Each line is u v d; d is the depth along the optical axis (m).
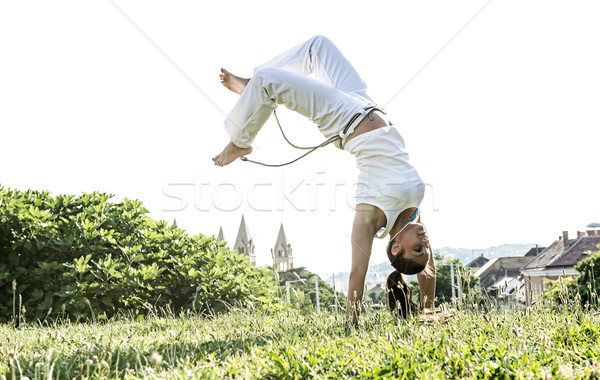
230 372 2.20
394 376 2.14
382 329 3.25
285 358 2.37
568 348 2.68
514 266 59.59
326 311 4.17
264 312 5.10
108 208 8.93
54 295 7.21
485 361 2.31
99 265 7.48
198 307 7.96
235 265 9.35
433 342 2.69
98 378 2.06
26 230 7.85
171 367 2.15
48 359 1.89
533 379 2.04
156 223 9.50
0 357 2.49
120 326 4.33
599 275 11.89
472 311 3.79
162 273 8.62
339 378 2.15
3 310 7.01
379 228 3.84
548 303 3.95
